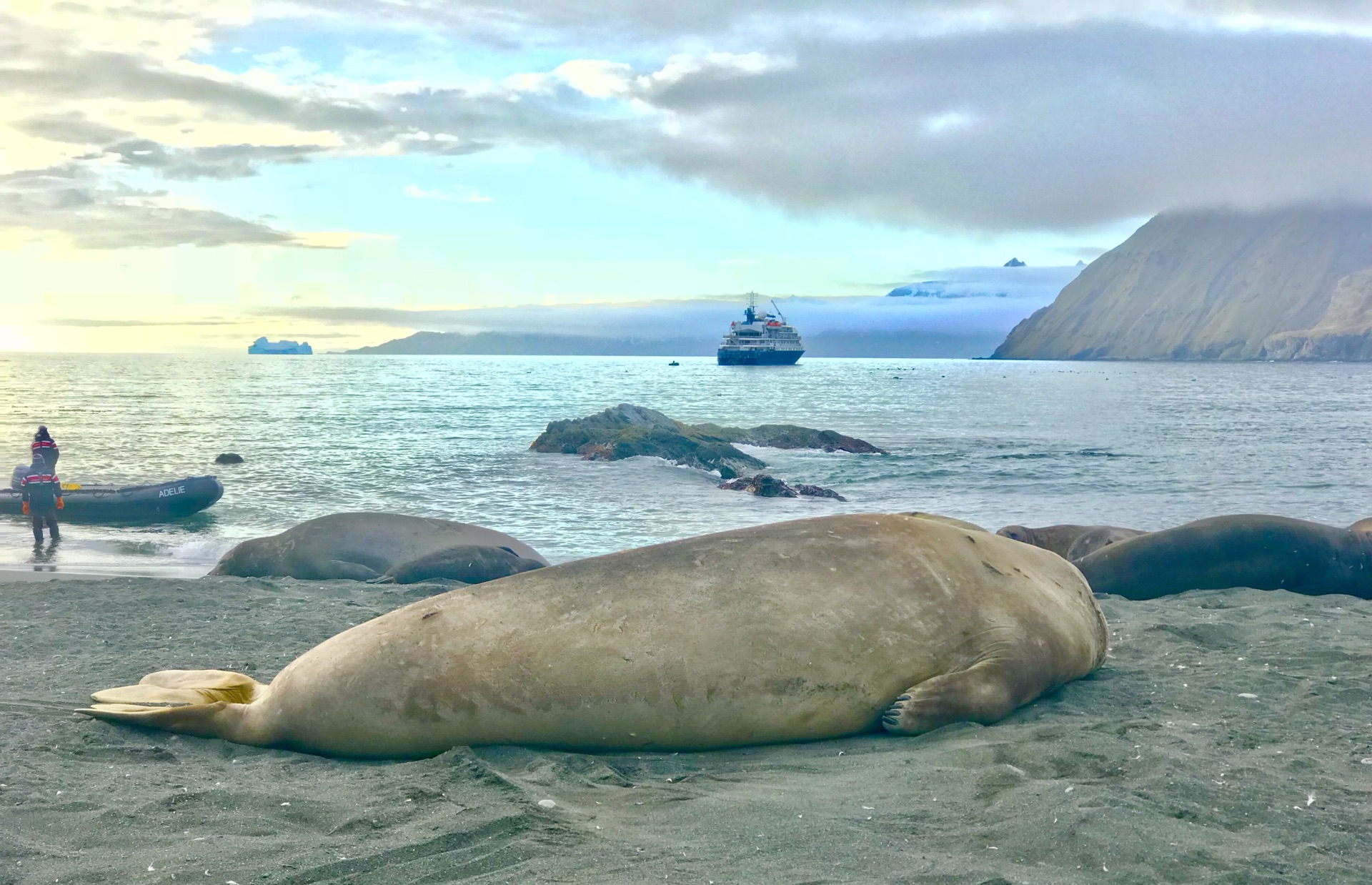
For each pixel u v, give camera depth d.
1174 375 143.12
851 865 2.96
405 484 20.41
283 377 105.94
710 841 3.18
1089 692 5.34
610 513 16.94
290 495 18.97
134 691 5.14
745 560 4.82
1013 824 3.27
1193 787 3.60
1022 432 35.59
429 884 2.86
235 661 6.29
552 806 3.55
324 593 9.09
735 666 4.46
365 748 4.46
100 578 10.30
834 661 4.58
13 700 5.21
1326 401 61.91
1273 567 9.44
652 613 4.56
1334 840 3.19
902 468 23.56
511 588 4.76
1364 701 5.11
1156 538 9.77
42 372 122.62
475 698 4.40
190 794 3.67
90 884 2.83
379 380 94.88
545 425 37.44
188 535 14.93
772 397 65.25
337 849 3.11
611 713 4.39
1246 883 2.82
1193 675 5.73
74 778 3.89
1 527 15.81
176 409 47.78
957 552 5.27
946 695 4.66
